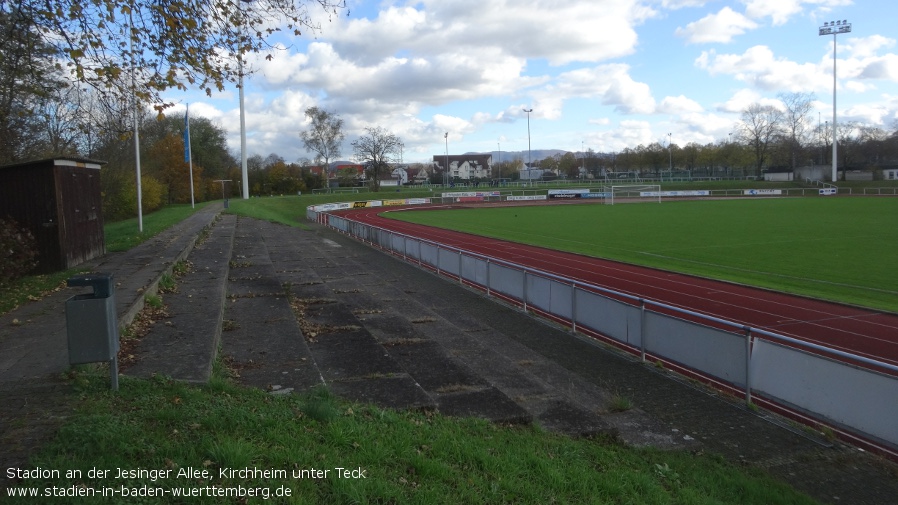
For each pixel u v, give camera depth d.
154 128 75.19
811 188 91.94
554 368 10.02
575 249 30.47
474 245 33.31
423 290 18.14
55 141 29.03
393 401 7.19
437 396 7.73
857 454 7.10
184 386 6.53
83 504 3.78
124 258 18.28
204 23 9.80
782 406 8.55
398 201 82.69
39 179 16.09
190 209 55.34
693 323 10.05
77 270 15.80
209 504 3.92
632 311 11.40
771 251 28.16
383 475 4.70
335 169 149.50
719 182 105.56
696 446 7.07
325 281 19.14
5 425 5.20
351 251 28.69
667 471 6.06
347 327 11.61
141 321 9.99
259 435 5.15
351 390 7.61
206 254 21.28
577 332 13.01
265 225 40.66
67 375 6.66
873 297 18.06
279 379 7.80
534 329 13.19
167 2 9.18
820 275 21.86
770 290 18.70
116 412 5.52
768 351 8.77
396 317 13.51
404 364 9.48
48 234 16.16
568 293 13.59
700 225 41.75
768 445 7.31
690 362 10.11
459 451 5.47
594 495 5.09
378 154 105.94
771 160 126.06
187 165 75.19
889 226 38.62
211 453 4.57
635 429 7.46
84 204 18.03
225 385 6.72
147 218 44.97
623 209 62.47
